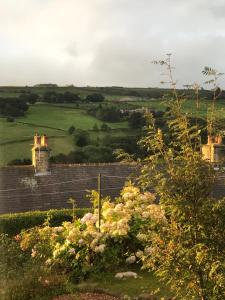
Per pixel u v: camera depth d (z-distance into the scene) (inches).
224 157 271.3
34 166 959.6
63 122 2096.5
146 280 424.5
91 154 1782.7
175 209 259.8
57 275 424.5
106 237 462.9
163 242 267.4
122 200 535.2
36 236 499.2
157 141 273.6
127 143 1761.8
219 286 252.4
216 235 255.1
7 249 445.4
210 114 274.8
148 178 269.4
